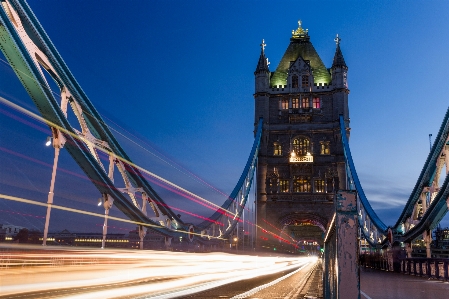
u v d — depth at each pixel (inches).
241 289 606.2
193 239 2488.9
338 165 3617.1
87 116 1717.5
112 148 1830.7
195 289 564.4
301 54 4111.7
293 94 3858.3
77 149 1498.5
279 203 3577.8
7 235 2064.5
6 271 480.1
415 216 1910.7
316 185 3634.4
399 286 777.6
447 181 1417.3
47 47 1439.5
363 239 2871.6
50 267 554.9
